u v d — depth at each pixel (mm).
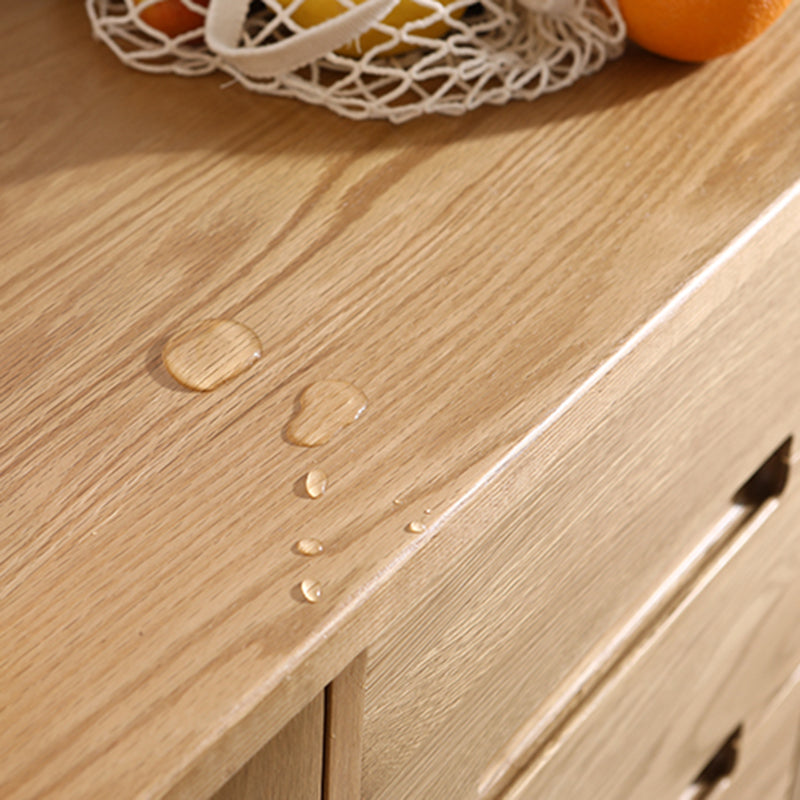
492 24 537
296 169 510
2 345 428
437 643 437
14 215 484
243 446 394
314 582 355
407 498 378
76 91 555
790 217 498
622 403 468
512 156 517
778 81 560
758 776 1023
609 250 466
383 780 459
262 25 562
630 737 701
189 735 319
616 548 544
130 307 443
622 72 569
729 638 766
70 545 365
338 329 435
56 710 323
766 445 653
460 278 455
